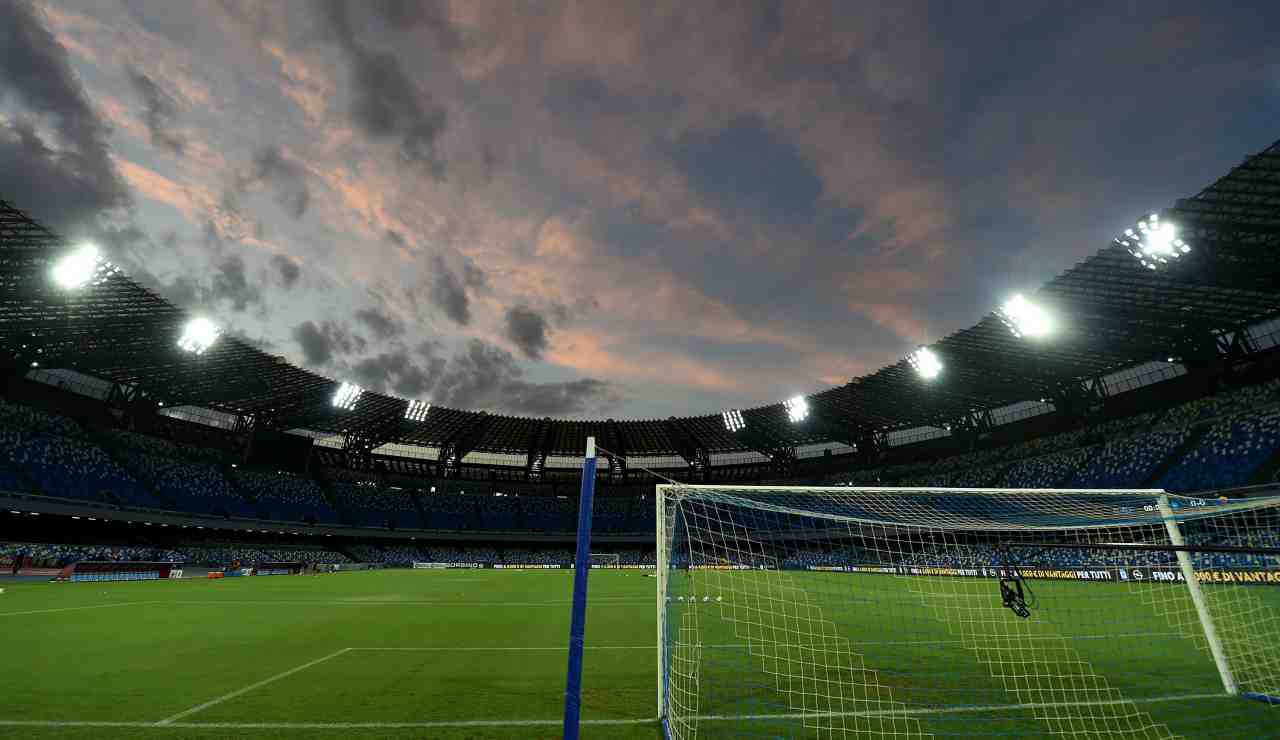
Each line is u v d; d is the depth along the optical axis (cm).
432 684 783
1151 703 681
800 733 589
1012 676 816
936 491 848
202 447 5075
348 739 573
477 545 6362
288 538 5409
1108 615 1355
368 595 2269
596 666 894
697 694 730
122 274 2872
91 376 4294
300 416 5272
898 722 622
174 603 1888
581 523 480
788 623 1325
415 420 5916
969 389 4284
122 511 4006
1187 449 3375
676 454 6906
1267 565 1111
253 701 699
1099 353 3528
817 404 5141
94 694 729
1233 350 3262
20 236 2445
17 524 3766
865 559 2602
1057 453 4203
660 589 680
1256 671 827
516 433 6475
